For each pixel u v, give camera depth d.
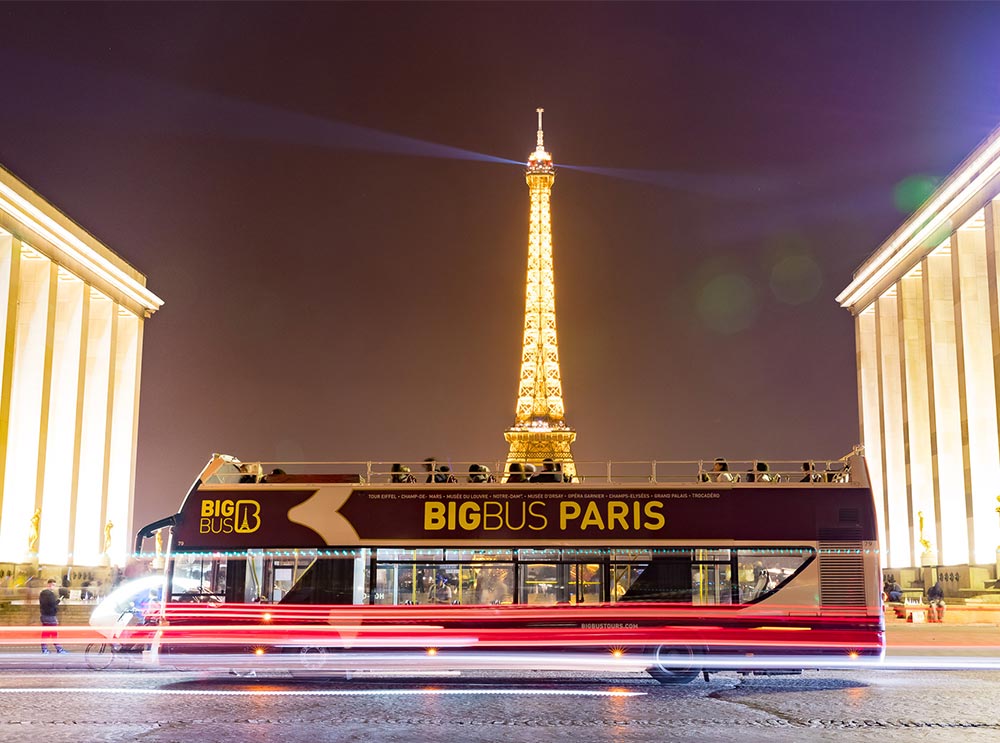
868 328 140.75
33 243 106.38
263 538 35.56
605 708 27.75
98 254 119.31
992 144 95.00
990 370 104.00
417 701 29.45
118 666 42.28
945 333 113.38
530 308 183.50
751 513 34.94
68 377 116.62
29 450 106.94
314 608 34.91
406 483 36.03
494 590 34.72
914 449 119.75
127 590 43.44
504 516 35.25
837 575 34.38
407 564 35.09
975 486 101.38
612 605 34.38
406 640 34.41
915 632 69.12
